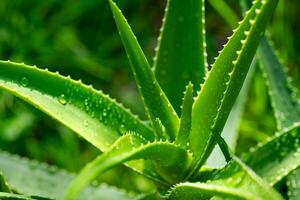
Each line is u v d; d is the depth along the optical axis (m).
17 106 2.00
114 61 2.21
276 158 1.28
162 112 1.21
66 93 1.19
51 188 1.51
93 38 2.28
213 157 1.42
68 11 2.26
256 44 1.12
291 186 1.41
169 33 1.35
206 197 1.13
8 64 1.17
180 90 1.35
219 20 2.32
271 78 1.51
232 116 1.60
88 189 1.50
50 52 2.17
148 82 1.20
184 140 1.18
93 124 1.20
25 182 1.50
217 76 1.18
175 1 1.34
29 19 2.22
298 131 1.28
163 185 1.23
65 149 1.98
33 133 2.04
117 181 1.92
